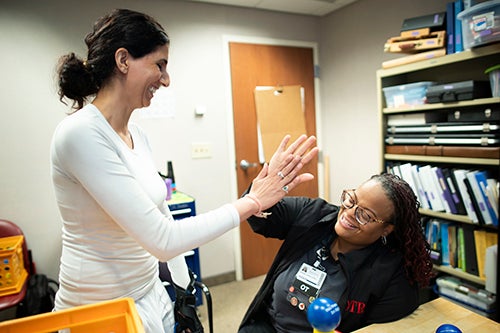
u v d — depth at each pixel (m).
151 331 0.87
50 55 2.16
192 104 2.60
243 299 2.53
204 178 2.70
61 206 0.78
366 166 2.84
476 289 1.90
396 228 1.05
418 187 2.08
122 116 0.83
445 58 1.84
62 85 0.79
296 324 1.10
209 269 2.78
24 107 2.12
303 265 1.15
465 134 1.81
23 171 2.15
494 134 1.68
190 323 0.98
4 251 1.75
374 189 1.00
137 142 0.95
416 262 1.04
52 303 1.98
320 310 0.66
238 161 2.80
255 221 1.23
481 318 0.95
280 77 2.93
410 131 2.11
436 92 1.89
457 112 1.87
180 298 1.01
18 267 1.86
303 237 1.20
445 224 2.01
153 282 0.94
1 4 2.03
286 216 1.26
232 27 2.70
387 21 2.53
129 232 0.71
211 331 1.05
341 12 2.91
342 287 1.06
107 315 0.67
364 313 1.05
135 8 2.36
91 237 0.79
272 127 2.87
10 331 0.61
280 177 0.87
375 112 2.71
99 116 0.76
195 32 2.56
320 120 3.19
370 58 2.70
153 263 0.94
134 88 0.79
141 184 0.86
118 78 0.78
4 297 1.73
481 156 1.73
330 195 3.26
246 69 2.77
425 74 2.33
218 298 2.55
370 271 1.04
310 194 3.19
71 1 2.19
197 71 2.59
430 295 2.14
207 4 2.58
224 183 2.78
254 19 2.78
